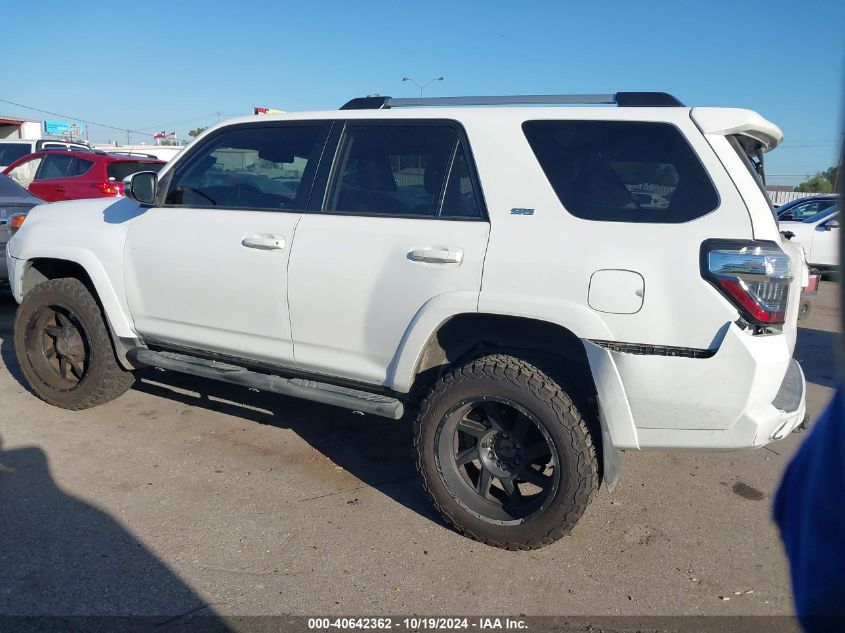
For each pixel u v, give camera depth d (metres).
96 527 3.43
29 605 2.83
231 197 4.14
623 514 3.75
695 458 4.51
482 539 3.37
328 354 3.74
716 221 2.90
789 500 1.91
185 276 4.14
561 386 3.15
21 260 4.86
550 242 3.13
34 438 4.45
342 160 3.80
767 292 2.84
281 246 3.78
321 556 3.26
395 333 3.49
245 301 3.94
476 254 3.26
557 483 3.16
